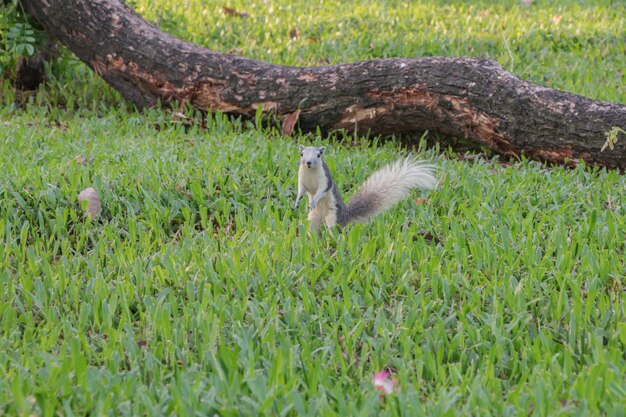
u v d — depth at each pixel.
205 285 7.98
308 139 14.03
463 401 6.36
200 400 6.19
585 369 6.73
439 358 6.91
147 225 9.84
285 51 18.61
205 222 9.96
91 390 6.30
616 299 7.96
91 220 9.87
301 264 8.77
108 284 8.36
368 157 12.66
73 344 6.75
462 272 8.73
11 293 8.07
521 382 6.41
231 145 12.65
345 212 9.77
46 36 15.46
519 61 17.98
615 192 11.20
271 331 7.12
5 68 16.19
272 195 10.88
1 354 6.93
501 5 23.94
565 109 12.43
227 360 6.70
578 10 23.45
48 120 14.88
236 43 19.14
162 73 14.48
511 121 12.73
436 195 10.83
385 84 13.41
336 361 6.92
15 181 10.45
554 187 11.39
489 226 9.76
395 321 7.59
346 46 19.08
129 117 14.84
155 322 7.30
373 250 9.02
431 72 13.22
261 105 14.12
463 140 13.68
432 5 23.45
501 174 11.98
